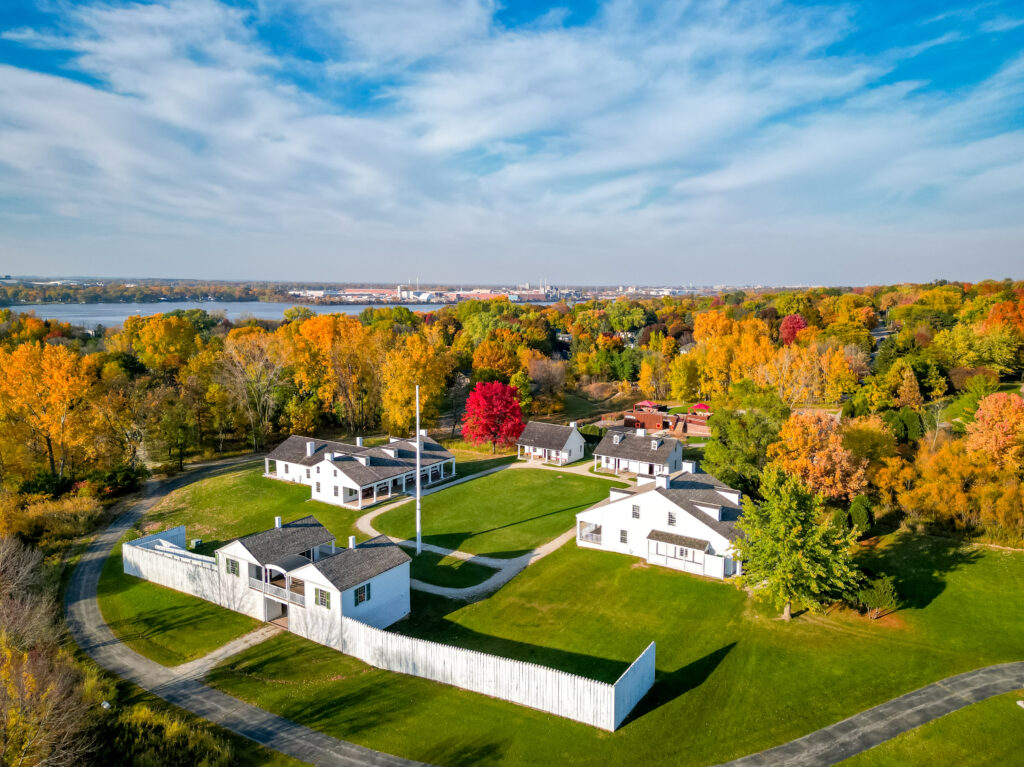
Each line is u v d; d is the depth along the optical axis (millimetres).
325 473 65688
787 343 151375
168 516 61719
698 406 104625
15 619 34750
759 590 40344
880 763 26406
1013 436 52188
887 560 48594
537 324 190250
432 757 26875
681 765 26328
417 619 41219
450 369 114750
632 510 51438
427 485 72000
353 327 110500
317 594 38031
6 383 67500
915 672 33938
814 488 54781
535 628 39656
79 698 28516
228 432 93562
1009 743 27562
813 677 33500
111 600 44156
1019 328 105438
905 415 77312
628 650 36688
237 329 140375
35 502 59531
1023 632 38250
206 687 32875
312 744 27812
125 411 74500
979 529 52562
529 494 68688
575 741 27906
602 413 116875
